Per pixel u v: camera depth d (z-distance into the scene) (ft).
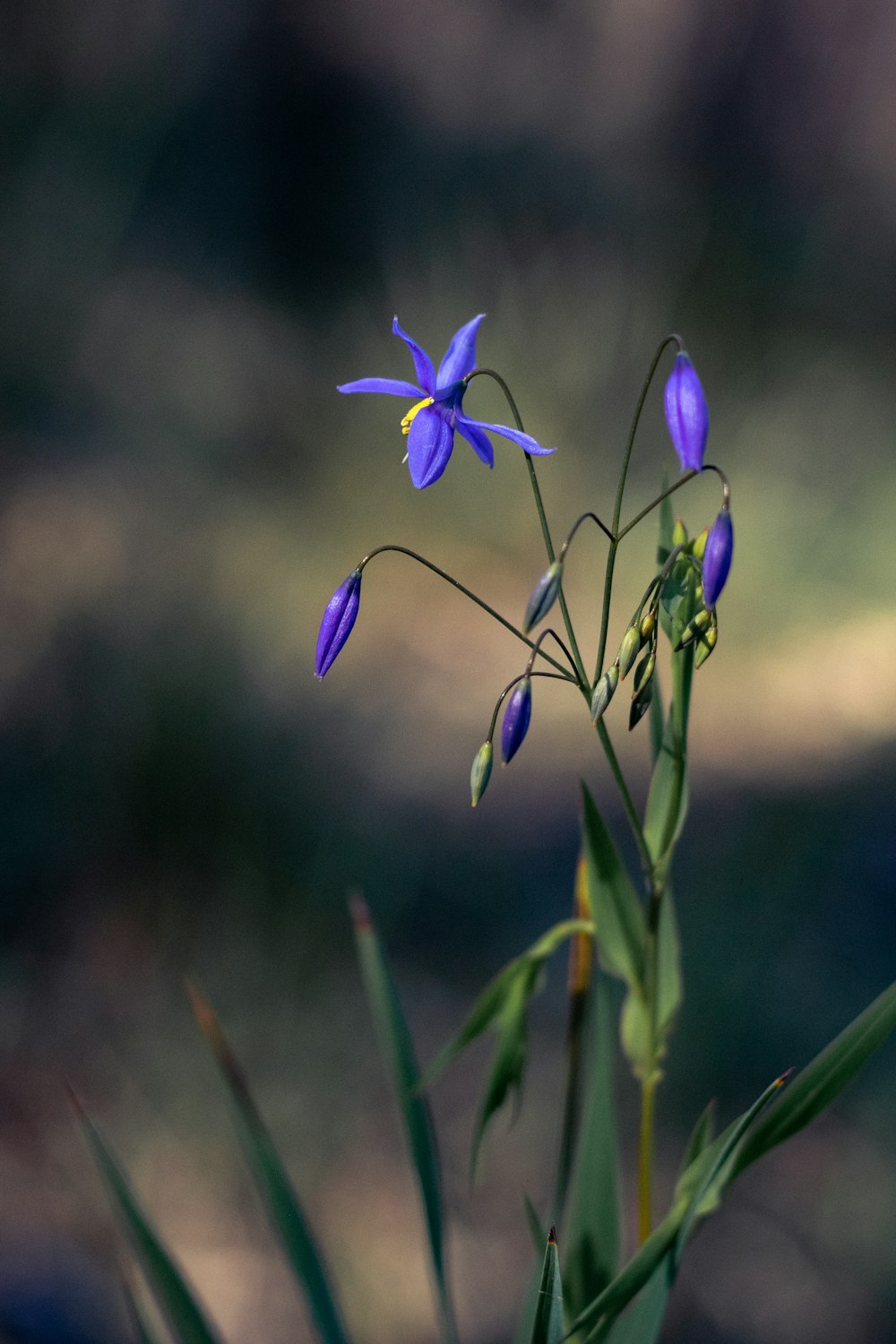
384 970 1.39
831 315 7.28
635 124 10.25
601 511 4.67
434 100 9.68
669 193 9.12
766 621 4.20
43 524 4.08
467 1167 2.19
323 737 3.25
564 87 10.23
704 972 2.45
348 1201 2.09
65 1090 2.22
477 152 9.15
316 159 8.73
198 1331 1.37
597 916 1.35
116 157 5.77
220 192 8.06
